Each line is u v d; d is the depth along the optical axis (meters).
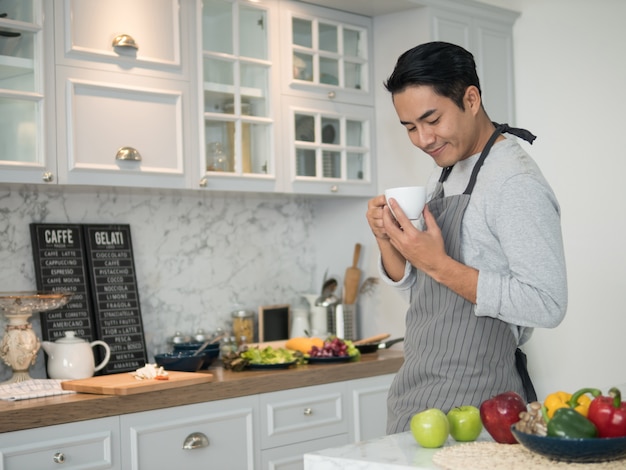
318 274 4.02
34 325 3.10
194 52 3.12
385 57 3.77
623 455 1.33
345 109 3.68
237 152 3.25
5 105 2.65
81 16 2.82
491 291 1.69
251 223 3.79
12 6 2.67
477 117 1.85
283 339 3.74
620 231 3.57
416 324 1.92
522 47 3.91
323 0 3.52
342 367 3.19
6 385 2.62
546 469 1.29
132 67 2.94
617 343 3.57
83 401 2.44
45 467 2.35
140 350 3.23
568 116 3.75
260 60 3.35
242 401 2.87
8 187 2.93
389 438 1.60
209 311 3.61
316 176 3.56
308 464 1.46
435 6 3.64
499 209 1.73
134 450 2.55
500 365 1.82
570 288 3.70
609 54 3.63
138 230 3.39
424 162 3.62
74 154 2.78
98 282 3.17
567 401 1.48
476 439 1.59
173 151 3.05
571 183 3.73
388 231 1.78
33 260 3.06
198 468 2.72
